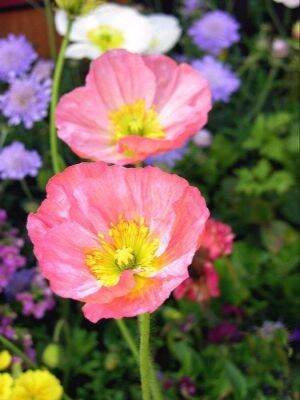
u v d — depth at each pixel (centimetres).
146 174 21
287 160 48
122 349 38
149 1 62
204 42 51
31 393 28
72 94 27
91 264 21
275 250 44
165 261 20
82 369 38
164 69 27
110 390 37
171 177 20
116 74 27
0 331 36
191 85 27
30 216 21
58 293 20
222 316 40
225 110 55
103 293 20
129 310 19
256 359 36
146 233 21
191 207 20
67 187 21
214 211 47
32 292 39
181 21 60
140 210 21
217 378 36
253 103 56
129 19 41
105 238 21
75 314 42
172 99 28
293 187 48
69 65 50
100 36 40
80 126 27
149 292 20
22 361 35
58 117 27
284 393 35
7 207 46
